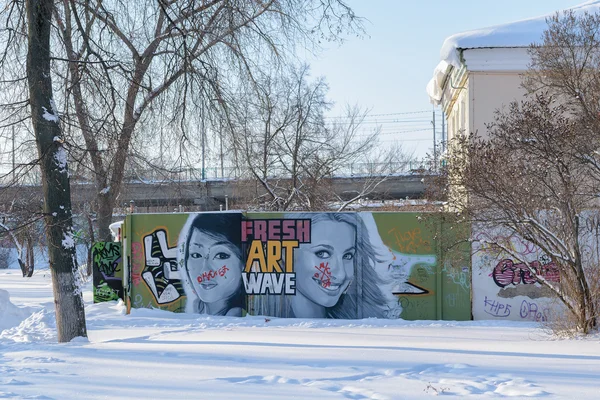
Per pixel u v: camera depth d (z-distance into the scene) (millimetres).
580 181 12633
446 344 11141
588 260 13211
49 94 12258
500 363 8391
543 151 12156
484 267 16078
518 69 20703
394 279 16484
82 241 36469
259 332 13812
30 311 17797
